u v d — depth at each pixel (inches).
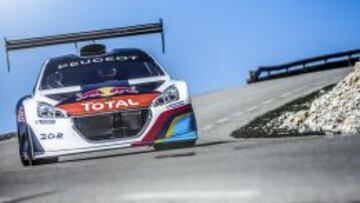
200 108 2992.1
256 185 373.4
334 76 3481.8
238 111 2564.0
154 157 723.4
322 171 392.5
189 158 611.8
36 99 1043.3
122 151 1241.4
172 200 360.8
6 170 901.8
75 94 1029.2
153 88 1032.8
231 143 965.8
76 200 407.5
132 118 995.3
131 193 404.5
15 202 444.8
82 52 1135.6
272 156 518.0
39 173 703.1
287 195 331.0
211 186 392.2
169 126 1009.5
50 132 1001.5
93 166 694.5
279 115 1911.9
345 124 1222.3
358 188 323.6
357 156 442.3
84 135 993.5
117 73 1083.9
